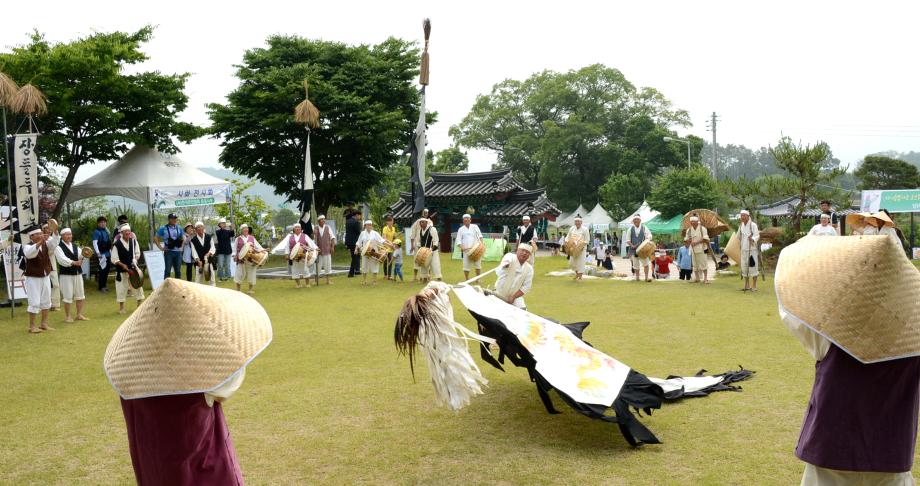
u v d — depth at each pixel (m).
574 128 60.66
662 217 40.66
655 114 64.81
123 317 12.54
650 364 8.05
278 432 5.80
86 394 7.25
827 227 14.27
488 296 6.44
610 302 13.62
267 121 26.72
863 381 3.30
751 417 5.91
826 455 3.36
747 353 8.55
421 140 19.06
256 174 30.39
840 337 3.26
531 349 5.75
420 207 19.02
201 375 3.07
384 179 32.75
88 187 19.94
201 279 16.59
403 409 6.45
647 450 5.21
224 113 28.00
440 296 5.56
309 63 29.06
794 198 28.48
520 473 4.80
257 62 28.89
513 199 35.66
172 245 16.41
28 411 6.61
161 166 20.64
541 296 14.78
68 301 11.98
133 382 3.06
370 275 19.50
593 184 64.62
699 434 5.52
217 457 3.22
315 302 14.26
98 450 5.48
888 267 3.31
